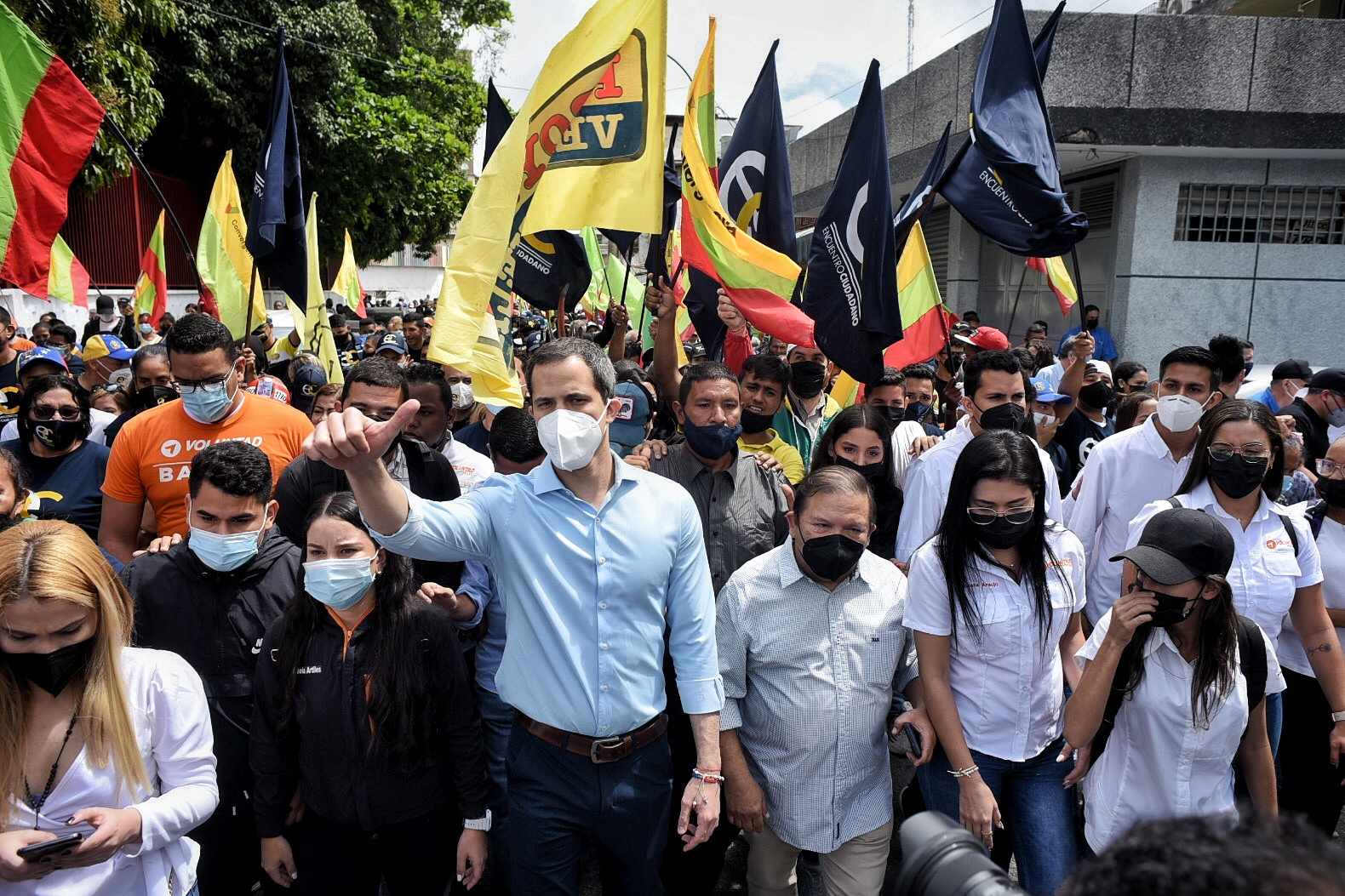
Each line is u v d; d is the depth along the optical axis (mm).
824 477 2689
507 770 2521
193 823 2119
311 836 2666
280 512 3461
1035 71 5156
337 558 2498
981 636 2717
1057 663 2818
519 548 2408
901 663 2959
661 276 4781
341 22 18391
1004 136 5062
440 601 3238
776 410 4227
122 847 2018
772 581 2830
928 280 6117
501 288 3613
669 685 3213
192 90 16812
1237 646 2404
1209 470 3041
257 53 17078
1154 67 11281
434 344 3453
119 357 6375
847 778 2764
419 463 3680
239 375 3758
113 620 2027
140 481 3662
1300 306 12438
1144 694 2492
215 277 6652
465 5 29062
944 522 2771
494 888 3547
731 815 2781
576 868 2502
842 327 4449
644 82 3723
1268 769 2588
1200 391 3838
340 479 3480
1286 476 4508
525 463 3588
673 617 2562
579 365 2365
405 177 22250
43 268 4621
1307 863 740
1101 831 2609
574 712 2381
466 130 28016
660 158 3740
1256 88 11352
